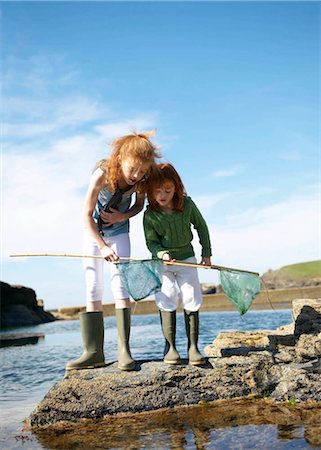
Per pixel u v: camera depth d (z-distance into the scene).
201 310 17.77
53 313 23.53
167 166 4.11
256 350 4.42
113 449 2.92
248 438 2.95
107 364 4.19
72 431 3.42
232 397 3.96
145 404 3.79
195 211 4.31
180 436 3.09
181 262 4.01
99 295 4.23
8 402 4.43
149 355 6.70
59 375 5.75
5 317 19.19
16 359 7.39
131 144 3.88
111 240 4.30
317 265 31.47
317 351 4.21
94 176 4.12
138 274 4.04
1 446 3.14
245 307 4.27
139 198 4.38
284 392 3.83
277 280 31.31
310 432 2.98
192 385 3.93
